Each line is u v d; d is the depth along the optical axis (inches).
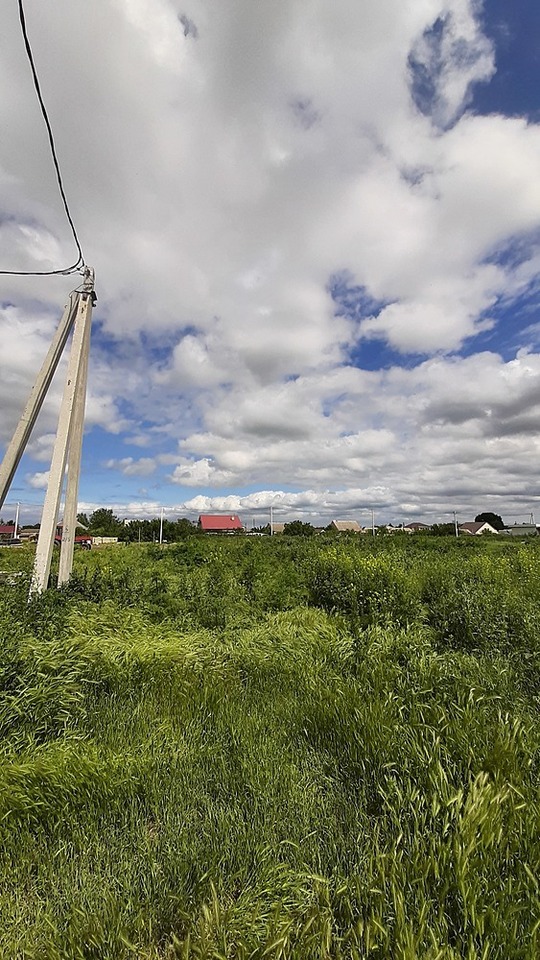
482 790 95.8
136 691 161.2
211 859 88.5
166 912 79.0
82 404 316.2
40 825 97.9
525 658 193.0
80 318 294.8
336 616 261.3
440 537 1257.4
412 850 87.6
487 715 136.6
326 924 73.5
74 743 120.3
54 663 148.0
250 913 76.5
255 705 155.9
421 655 179.6
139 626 226.7
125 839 96.1
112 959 71.2
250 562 424.2
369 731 126.8
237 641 211.6
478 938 73.4
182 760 121.7
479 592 267.9
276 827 99.4
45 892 83.8
